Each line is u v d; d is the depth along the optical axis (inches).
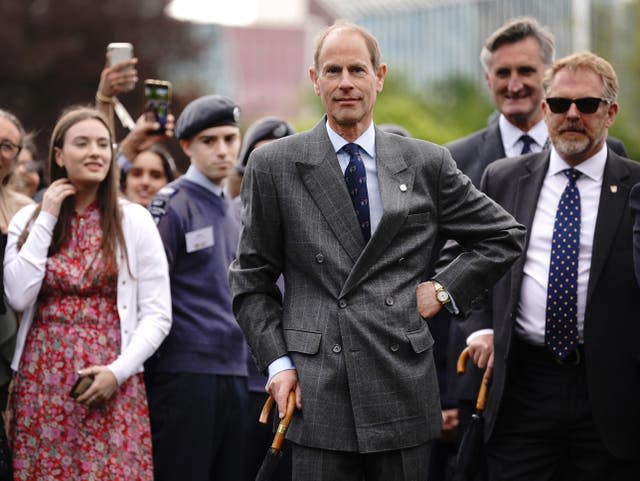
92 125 297.7
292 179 233.9
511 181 290.0
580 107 276.5
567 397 275.3
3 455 281.6
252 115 3873.0
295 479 229.9
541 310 277.6
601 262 273.3
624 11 2069.4
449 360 323.3
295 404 228.8
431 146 241.3
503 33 331.3
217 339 318.7
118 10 1422.2
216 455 321.4
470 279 236.8
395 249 232.4
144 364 317.7
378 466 230.4
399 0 3922.2
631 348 272.1
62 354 289.7
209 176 332.5
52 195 295.0
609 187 278.2
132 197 395.9
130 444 292.2
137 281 301.1
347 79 231.5
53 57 1374.3
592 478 275.7
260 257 237.6
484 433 285.0
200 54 1504.7
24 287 288.8
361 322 228.2
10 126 319.3
